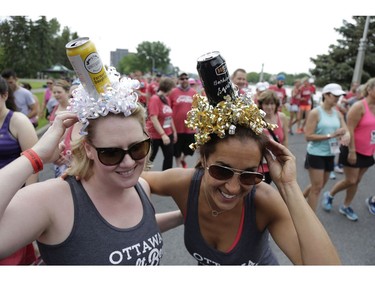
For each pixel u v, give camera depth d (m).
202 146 1.30
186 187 1.45
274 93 3.13
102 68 1.05
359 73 13.28
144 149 1.14
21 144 2.25
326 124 3.34
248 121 1.21
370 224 3.59
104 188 1.14
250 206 1.35
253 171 1.23
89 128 1.08
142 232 1.18
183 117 5.16
